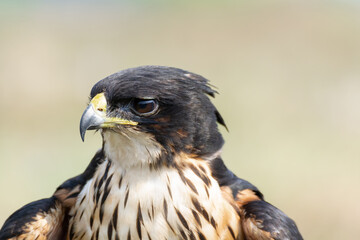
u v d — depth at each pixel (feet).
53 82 74.33
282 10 102.42
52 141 56.80
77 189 22.02
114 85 21.04
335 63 80.94
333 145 54.90
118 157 21.17
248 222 21.07
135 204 20.84
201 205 20.94
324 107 65.21
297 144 53.88
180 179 21.12
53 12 102.58
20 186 47.06
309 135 56.75
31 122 63.16
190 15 103.91
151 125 21.02
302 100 66.59
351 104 66.28
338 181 47.85
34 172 49.26
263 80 72.84
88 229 21.04
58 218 21.40
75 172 49.98
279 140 54.65
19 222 20.80
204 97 21.79
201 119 21.57
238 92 67.15
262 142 53.88
